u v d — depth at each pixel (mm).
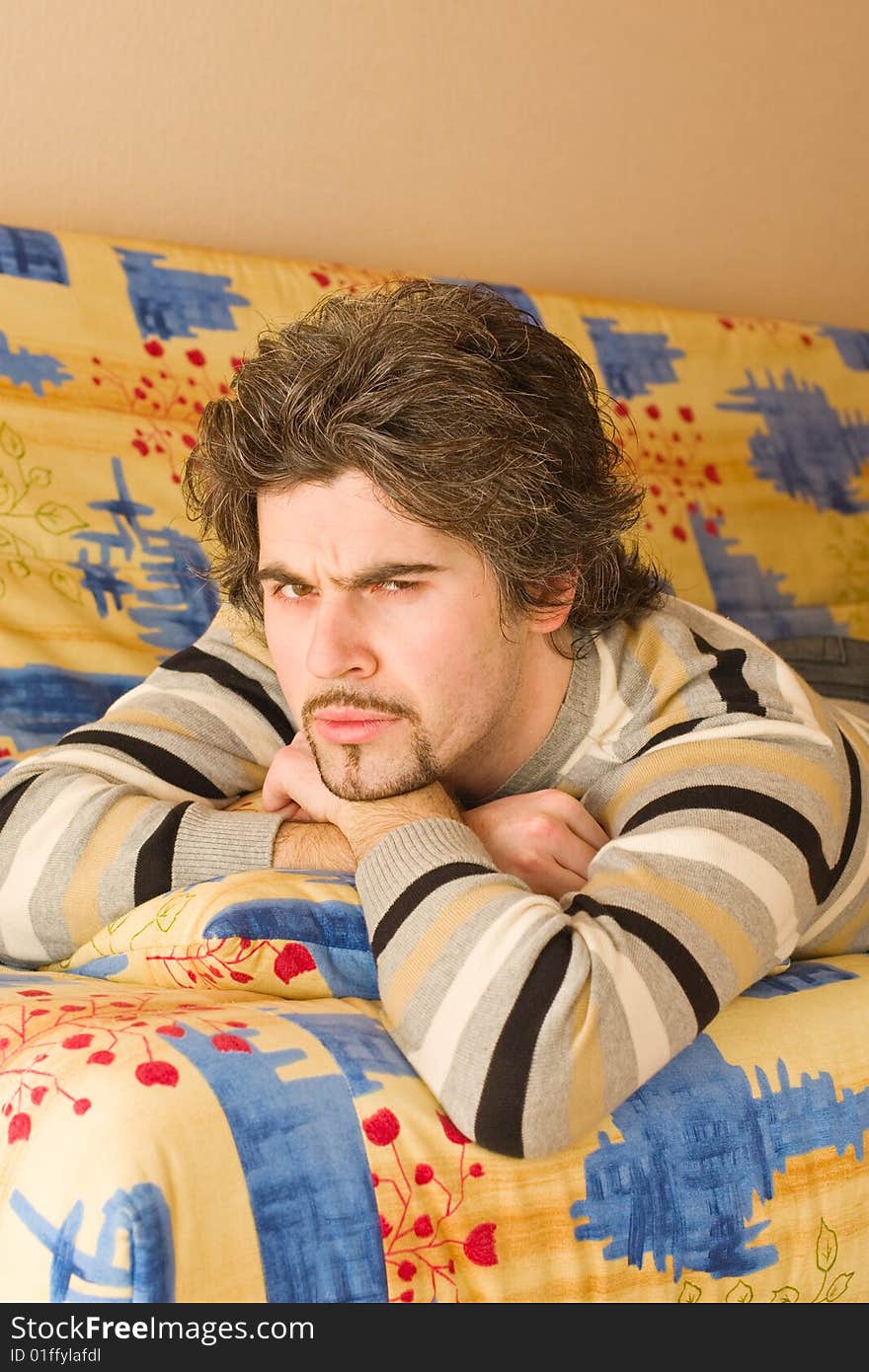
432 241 2189
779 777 907
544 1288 711
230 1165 625
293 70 2025
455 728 865
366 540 822
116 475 1524
